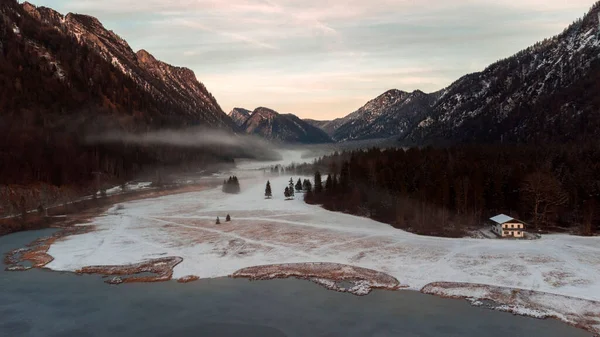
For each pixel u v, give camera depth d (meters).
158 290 68.56
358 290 67.81
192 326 56.09
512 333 53.06
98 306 62.34
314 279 73.00
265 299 64.81
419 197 114.44
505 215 100.44
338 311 60.38
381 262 80.75
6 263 82.12
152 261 82.75
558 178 121.94
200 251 89.44
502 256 81.00
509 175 118.44
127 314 59.75
